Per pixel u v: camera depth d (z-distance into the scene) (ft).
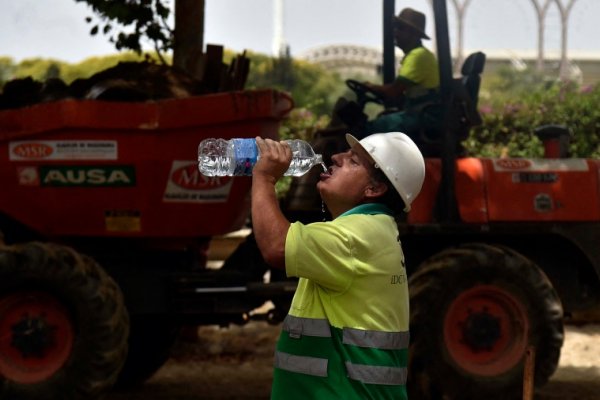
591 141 56.08
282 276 30.40
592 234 30.01
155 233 28.30
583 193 29.99
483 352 29.09
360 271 14.03
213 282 28.78
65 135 27.48
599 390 31.94
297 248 13.79
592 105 56.13
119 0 35.70
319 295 14.26
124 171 27.61
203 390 31.71
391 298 14.29
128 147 27.53
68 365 26.78
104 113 27.30
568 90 58.65
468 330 28.94
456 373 28.73
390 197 14.70
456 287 28.78
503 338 29.19
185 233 28.55
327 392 14.06
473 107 29.89
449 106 28.94
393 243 14.40
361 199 14.74
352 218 14.28
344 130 29.78
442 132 29.07
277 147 14.57
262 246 14.01
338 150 29.63
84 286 26.78
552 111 56.29
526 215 29.66
